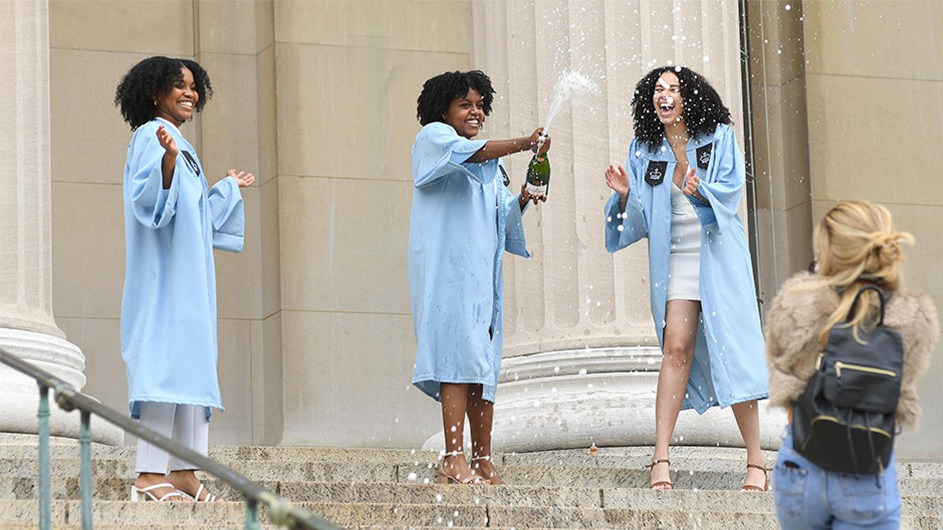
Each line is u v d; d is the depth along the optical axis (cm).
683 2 1673
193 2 2219
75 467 1239
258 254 2186
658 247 1343
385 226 2191
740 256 1340
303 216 2159
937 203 2292
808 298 811
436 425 2177
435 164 1266
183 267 1177
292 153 2167
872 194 2281
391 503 1129
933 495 1335
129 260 1189
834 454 796
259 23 2227
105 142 2147
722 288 1327
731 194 1322
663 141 1359
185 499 1142
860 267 810
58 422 1480
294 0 2195
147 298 1177
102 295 2114
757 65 2330
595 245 1627
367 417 2144
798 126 2302
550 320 1622
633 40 1656
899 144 2302
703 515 1148
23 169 1584
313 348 2138
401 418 2161
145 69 1215
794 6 2330
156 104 1220
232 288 2170
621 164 1636
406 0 2239
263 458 1442
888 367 795
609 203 1379
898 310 807
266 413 2155
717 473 1361
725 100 1684
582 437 1554
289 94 2177
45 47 1638
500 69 1684
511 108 1669
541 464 1513
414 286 1290
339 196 2178
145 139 1180
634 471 1352
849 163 2284
